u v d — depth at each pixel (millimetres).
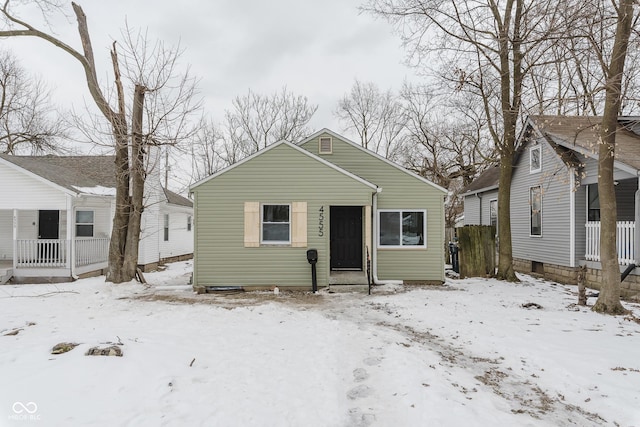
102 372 4254
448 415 3633
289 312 8156
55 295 10227
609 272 7684
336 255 12336
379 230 12109
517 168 15453
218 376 4555
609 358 5051
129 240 11891
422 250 11969
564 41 9172
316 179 11086
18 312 8008
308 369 4879
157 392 3998
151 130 11977
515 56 11414
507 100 12094
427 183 12148
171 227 20422
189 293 10742
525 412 3775
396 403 3963
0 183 12859
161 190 18109
